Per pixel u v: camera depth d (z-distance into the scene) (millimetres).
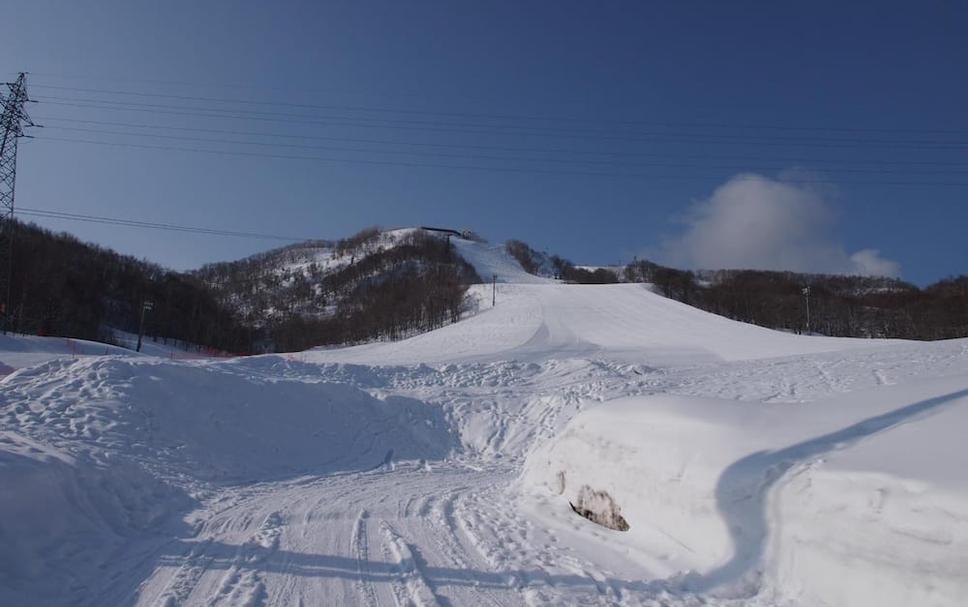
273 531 6887
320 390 15602
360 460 13531
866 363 22719
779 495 5059
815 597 4375
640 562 5855
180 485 9062
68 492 6160
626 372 24188
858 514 4316
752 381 21172
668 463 6410
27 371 12516
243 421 12898
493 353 38000
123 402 11430
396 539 6633
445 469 13367
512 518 7844
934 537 3791
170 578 5156
